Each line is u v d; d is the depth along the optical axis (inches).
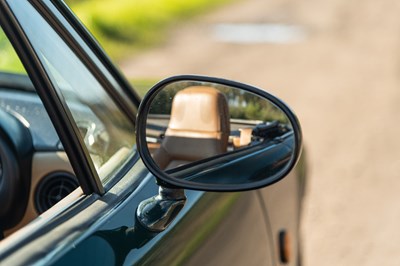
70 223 73.9
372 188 267.6
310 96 427.5
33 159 95.3
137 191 85.7
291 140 94.7
